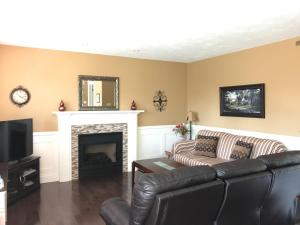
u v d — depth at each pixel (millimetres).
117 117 5531
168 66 6297
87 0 2658
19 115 4703
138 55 5598
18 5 2777
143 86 5969
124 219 2100
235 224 2314
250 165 2293
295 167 2564
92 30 3719
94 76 5367
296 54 4133
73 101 5176
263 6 2844
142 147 6016
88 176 5289
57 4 2762
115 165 5566
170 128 6359
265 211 2523
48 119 4957
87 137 5270
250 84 4902
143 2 2717
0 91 4547
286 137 4305
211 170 2094
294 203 2797
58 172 5031
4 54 4570
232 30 3742
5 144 4016
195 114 6285
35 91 4828
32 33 3863
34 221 3291
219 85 5625
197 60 6219
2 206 2736
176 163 4512
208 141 5016
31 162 4332
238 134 5191
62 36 4055
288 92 4266
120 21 3324
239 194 2166
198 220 2053
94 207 3723
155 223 1832
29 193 4270
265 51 4625
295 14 3092
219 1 2705
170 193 1807
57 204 3836
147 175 1891
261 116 4699
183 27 3586
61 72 5055
